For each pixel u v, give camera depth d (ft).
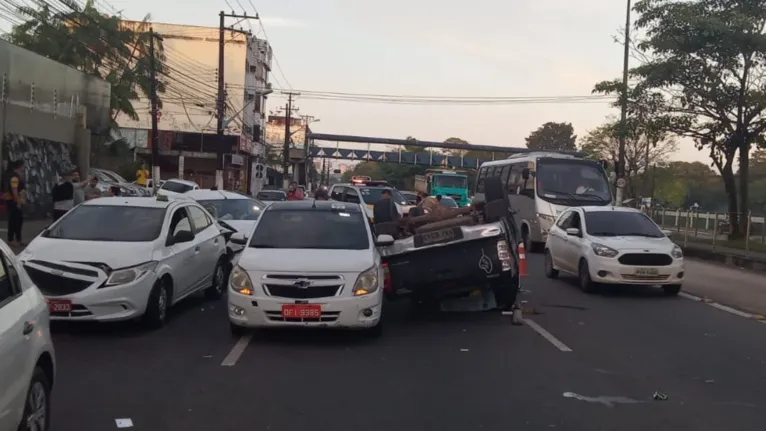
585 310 41.01
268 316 29.07
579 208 53.06
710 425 20.66
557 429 20.03
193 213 39.70
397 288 34.42
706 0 86.89
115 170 153.28
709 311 41.73
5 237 63.62
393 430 19.67
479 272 34.55
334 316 29.09
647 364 28.09
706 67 86.58
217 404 21.76
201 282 38.75
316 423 20.17
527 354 29.30
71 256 30.32
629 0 95.91
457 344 30.94
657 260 46.26
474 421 20.57
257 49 239.09
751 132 89.51
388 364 27.09
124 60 160.97
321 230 33.40
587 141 165.48
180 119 212.84
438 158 313.94
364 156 312.09
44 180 88.02
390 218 42.96
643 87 90.63
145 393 22.77
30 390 16.42
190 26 213.46
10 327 15.16
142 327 32.65
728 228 86.74
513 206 85.71
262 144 253.44
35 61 85.71
